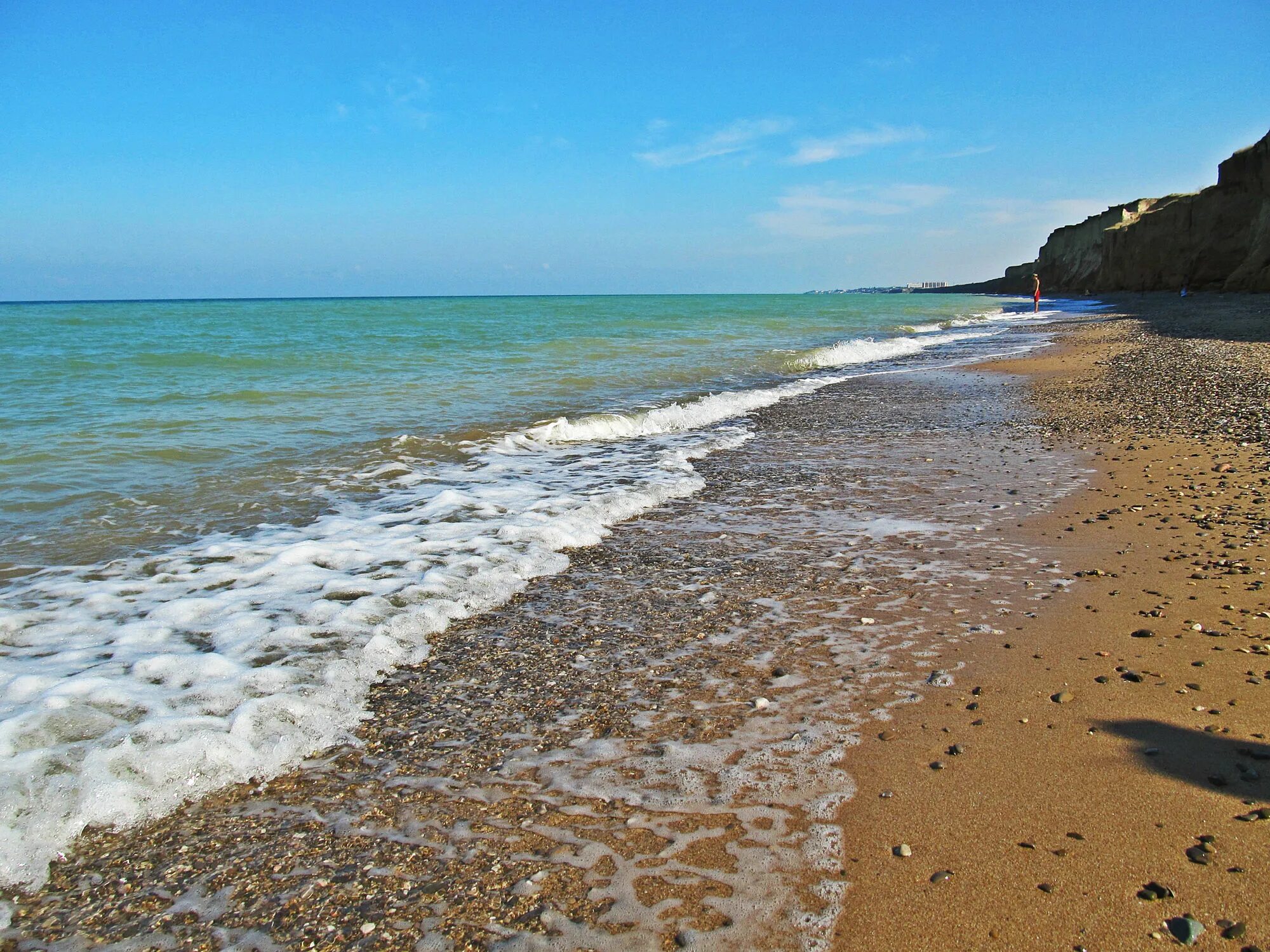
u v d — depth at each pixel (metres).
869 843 2.87
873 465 9.77
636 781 3.35
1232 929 2.37
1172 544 6.17
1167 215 64.50
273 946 2.51
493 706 4.07
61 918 2.67
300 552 6.40
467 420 12.66
